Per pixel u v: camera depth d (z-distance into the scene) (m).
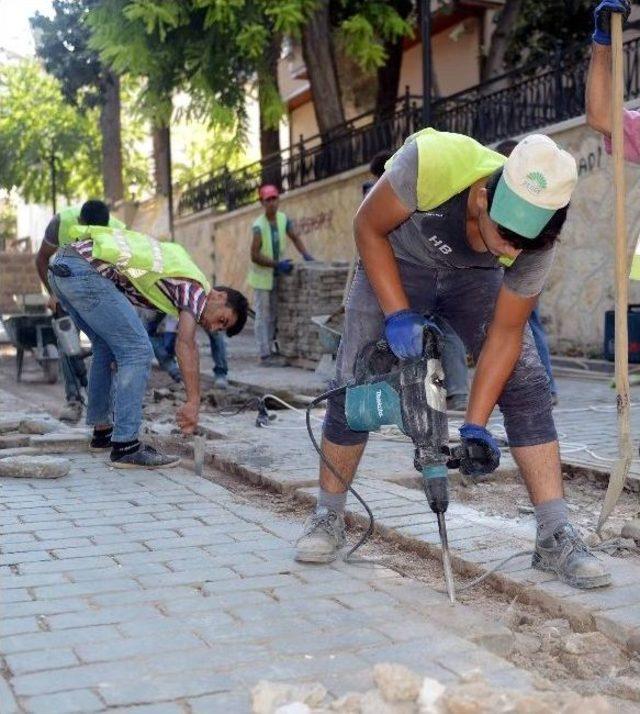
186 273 5.20
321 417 7.05
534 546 3.53
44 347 10.35
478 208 2.96
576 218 11.40
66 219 6.54
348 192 16.50
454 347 6.28
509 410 3.33
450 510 4.25
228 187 22.09
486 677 2.48
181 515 4.22
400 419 3.13
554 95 11.91
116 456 5.38
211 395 8.27
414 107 15.09
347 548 3.74
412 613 2.97
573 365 10.62
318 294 9.96
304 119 28.23
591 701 2.18
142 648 2.67
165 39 16.33
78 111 24.58
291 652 2.64
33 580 3.27
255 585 3.23
